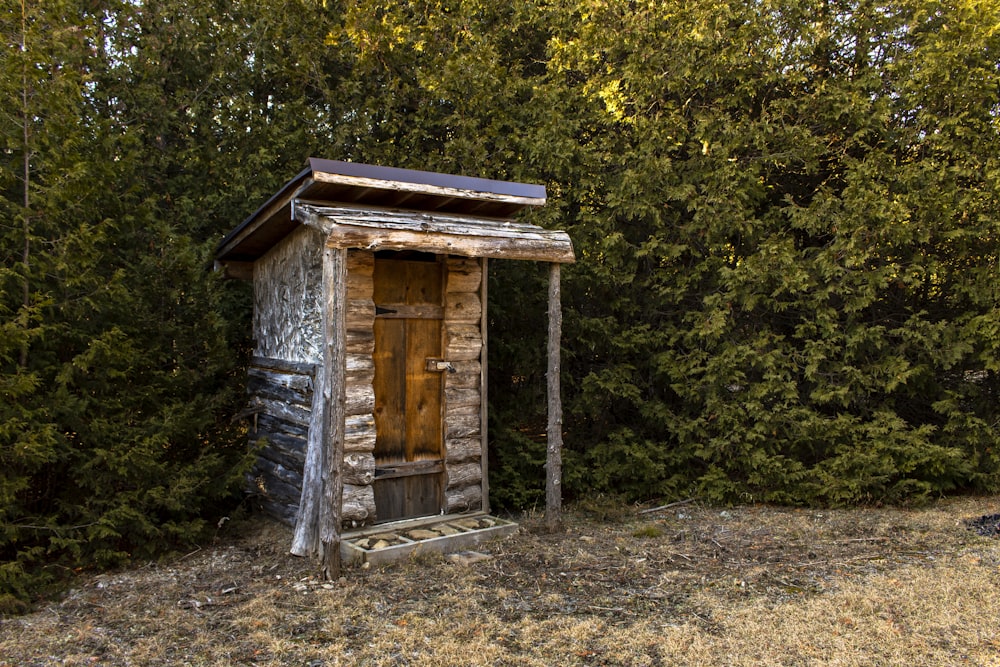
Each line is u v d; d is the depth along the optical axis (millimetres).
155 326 6148
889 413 7332
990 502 7500
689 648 4121
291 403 6422
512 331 8156
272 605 4781
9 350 4906
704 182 7758
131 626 4496
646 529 6535
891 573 5328
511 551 5949
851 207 7102
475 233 5832
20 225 5277
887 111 7215
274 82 8969
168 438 5902
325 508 5289
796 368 7441
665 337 8016
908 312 7801
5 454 4875
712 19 7504
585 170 8023
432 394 6590
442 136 9039
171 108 8172
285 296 6742
